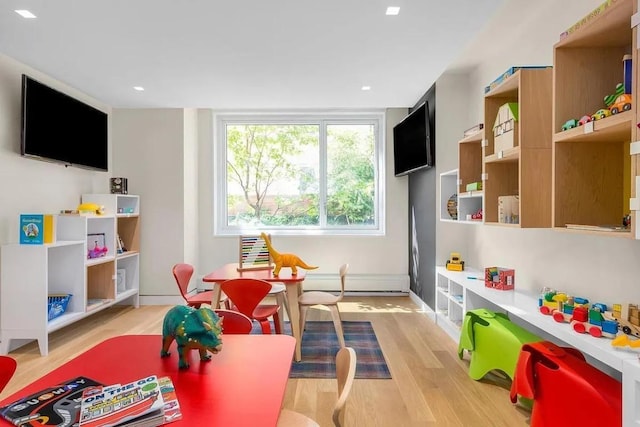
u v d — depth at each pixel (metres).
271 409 1.00
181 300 4.69
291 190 5.32
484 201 2.73
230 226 5.31
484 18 2.49
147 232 4.69
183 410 1.00
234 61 3.19
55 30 2.61
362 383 2.57
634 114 1.45
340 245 5.17
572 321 1.99
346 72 3.47
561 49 1.96
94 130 4.16
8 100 3.16
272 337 1.58
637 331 1.72
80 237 3.51
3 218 3.13
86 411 0.96
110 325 3.86
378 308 4.54
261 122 5.26
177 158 4.67
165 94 4.11
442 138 4.04
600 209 1.97
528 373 1.93
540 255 2.76
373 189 5.31
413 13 2.41
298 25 2.56
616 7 1.54
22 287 3.04
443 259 4.04
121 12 2.37
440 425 2.07
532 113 2.29
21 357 3.02
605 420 1.62
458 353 2.98
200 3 2.27
